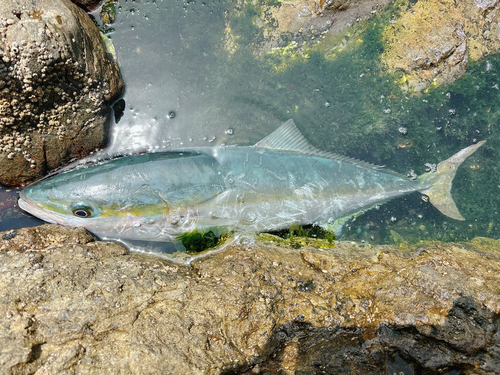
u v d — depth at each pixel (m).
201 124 0.75
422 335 0.51
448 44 0.75
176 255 0.60
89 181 0.61
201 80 0.76
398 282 0.56
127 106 0.72
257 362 0.49
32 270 0.50
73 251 0.55
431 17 0.77
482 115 0.76
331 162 0.69
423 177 0.73
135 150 0.71
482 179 0.73
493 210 0.71
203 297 0.51
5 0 0.53
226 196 0.65
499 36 0.78
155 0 0.76
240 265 0.56
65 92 0.60
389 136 0.76
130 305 0.49
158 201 0.63
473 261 0.60
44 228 0.58
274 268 0.56
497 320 0.52
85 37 0.61
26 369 0.44
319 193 0.68
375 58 0.78
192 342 0.47
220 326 0.49
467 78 0.77
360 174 0.69
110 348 0.46
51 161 0.64
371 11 0.78
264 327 0.50
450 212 0.71
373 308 0.53
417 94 0.77
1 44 0.52
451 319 0.52
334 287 0.55
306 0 0.78
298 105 0.77
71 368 0.44
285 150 0.70
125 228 0.63
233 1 0.78
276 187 0.67
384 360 0.51
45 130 0.61
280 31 0.78
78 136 0.65
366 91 0.77
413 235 0.69
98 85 0.63
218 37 0.77
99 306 0.48
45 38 0.54
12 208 0.63
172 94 0.74
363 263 0.59
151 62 0.74
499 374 0.49
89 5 0.72
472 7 0.77
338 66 0.78
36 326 0.46
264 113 0.76
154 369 0.45
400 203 0.72
